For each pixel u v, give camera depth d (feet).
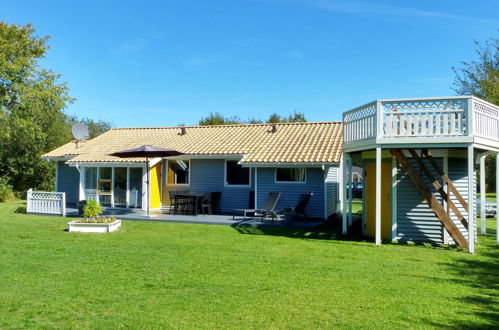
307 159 55.77
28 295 20.84
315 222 54.65
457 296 21.53
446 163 39.86
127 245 36.22
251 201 62.64
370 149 41.04
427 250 35.58
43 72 93.35
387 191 42.39
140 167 67.72
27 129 94.84
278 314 18.34
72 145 83.51
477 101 35.37
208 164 66.59
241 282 23.76
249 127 77.36
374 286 23.27
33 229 46.26
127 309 18.79
